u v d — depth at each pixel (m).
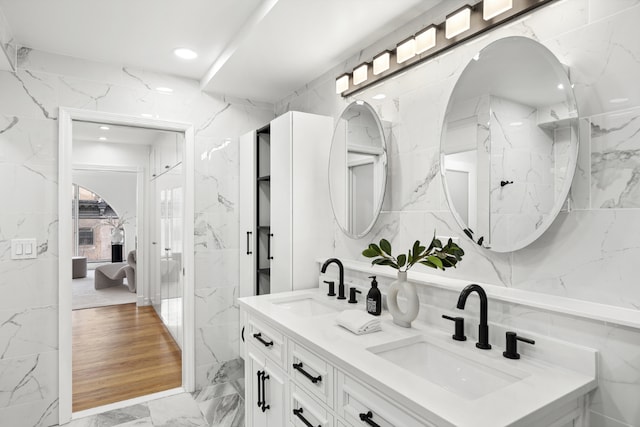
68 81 2.48
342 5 1.77
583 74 1.22
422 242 1.83
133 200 8.05
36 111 2.38
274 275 2.54
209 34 2.25
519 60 1.38
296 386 1.57
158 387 2.94
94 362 3.46
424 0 1.73
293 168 2.37
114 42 2.34
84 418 2.47
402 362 1.44
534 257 1.35
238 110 3.11
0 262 2.26
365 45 2.19
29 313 2.33
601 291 1.17
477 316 1.44
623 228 1.12
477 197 1.52
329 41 2.14
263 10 1.89
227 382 3.02
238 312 3.08
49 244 2.39
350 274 2.20
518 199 1.37
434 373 1.43
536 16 1.36
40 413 2.35
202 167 2.95
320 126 2.48
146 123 2.73
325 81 2.60
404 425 1.02
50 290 2.39
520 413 0.92
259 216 2.89
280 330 1.66
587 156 1.21
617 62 1.14
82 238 8.85
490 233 1.47
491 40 1.52
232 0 1.89
